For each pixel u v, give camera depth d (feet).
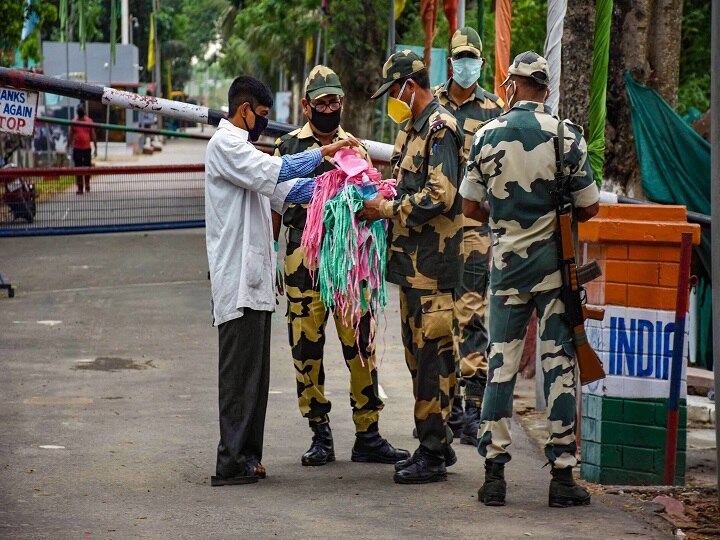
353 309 35.55
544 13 110.52
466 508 32.19
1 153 131.13
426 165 33.81
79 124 84.84
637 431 35.53
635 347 35.40
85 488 33.78
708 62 103.35
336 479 35.58
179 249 100.58
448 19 76.64
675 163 57.93
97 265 89.30
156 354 56.18
